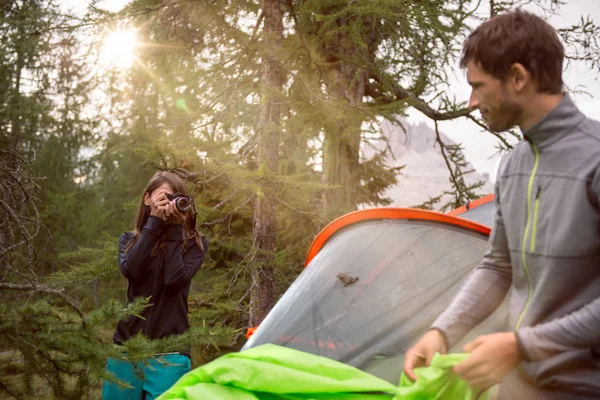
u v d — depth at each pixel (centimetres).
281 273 618
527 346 136
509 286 173
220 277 618
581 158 144
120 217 1452
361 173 880
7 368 200
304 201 595
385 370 222
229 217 601
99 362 201
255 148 585
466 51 159
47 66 1099
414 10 577
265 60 590
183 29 632
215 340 241
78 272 468
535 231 150
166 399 188
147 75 630
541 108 149
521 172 157
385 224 304
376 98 859
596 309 133
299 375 180
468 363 139
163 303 291
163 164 525
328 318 253
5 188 303
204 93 605
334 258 289
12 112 1239
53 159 1302
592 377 143
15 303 203
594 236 141
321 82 668
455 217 289
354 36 567
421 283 259
